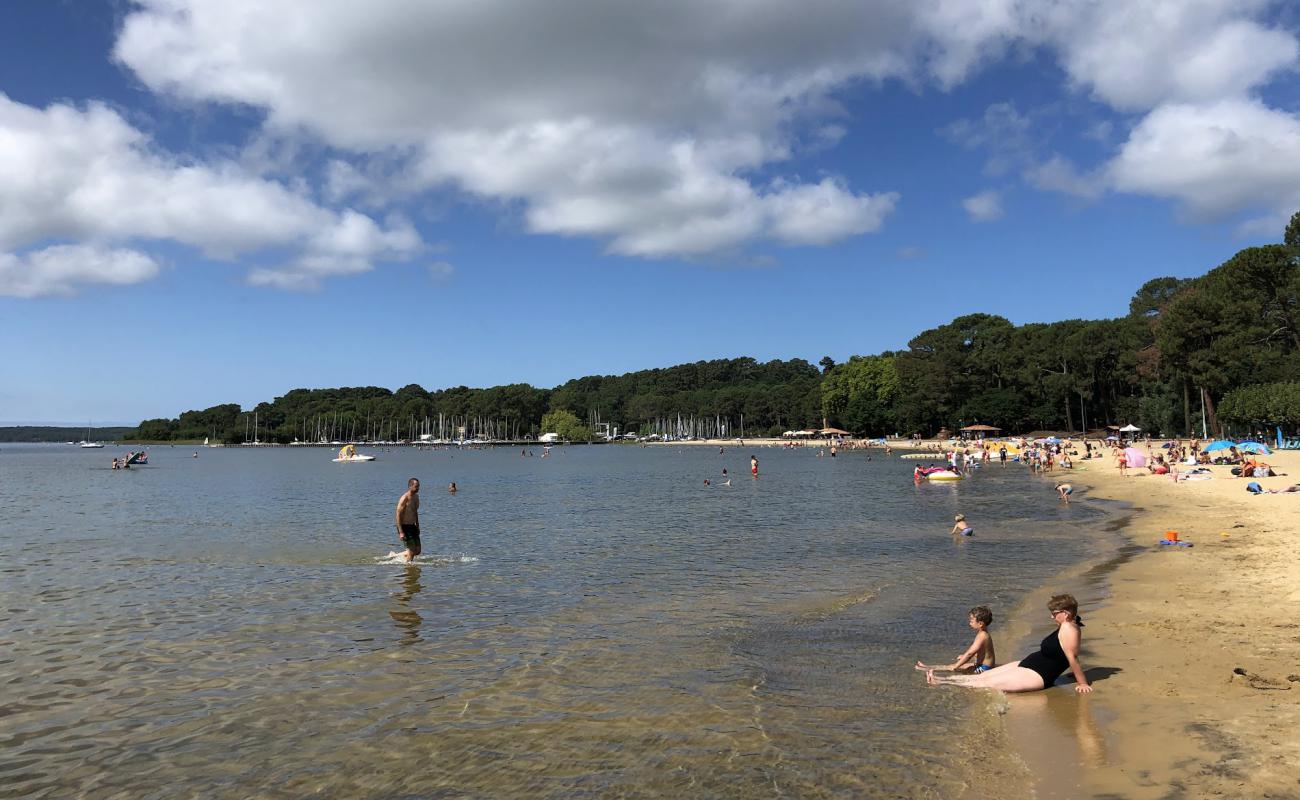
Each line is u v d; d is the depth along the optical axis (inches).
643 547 994.1
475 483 2687.0
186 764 325.1
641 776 304.3
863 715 368.5
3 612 613.0
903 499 1732.3
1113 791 279.6
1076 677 391.5
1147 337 4379.9
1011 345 5206.7
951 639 511.8
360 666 462.0
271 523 1331.2
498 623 571.5
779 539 1061.8
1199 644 459.8
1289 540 826.8
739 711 375.9
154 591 698.2
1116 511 1343.5
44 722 374.6
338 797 293.4
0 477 3255.4
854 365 6407.5
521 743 339.9
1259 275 2950.3
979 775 298.7
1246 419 2802.7
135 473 3700.8
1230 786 276.8
